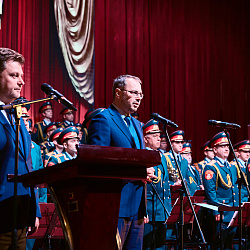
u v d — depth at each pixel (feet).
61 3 30.81
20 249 8.65
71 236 7.18
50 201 21.44
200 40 40.22
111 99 33.83
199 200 20.40
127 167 7.22
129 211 10.00
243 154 27.40
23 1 28.94
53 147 25.58
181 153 28.43
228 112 41.06
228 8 42.11
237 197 24.56
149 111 36.35
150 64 36.96
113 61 34.45
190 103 38.83
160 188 20.18
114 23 34.86
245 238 23.16
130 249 10.20
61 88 30.35
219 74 40.98
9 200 8.46
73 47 31.27
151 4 37.60
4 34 28.04
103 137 10.12
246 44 42.75
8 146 8.71
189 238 25.48
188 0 39.88
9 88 9.04
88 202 7.14
